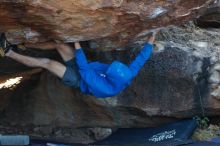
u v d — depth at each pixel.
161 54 7.18
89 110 7.70
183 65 7.20
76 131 8.12
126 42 6.30
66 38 5.68
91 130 8.04
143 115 7.54
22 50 6.13
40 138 7.39
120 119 7.71
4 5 4.88
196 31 7.63
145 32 6.03
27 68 7.49
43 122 8.04
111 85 6.23
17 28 5.41
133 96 7.34
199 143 6.82
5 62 7.00
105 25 5.47
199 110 7.43
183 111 7.39
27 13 5.05
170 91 7.28
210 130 7.57
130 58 6.91
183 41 7.38
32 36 5.61
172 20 5.84
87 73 6.15
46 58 6.34
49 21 5.21
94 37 5.72
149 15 5.48
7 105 8.27
